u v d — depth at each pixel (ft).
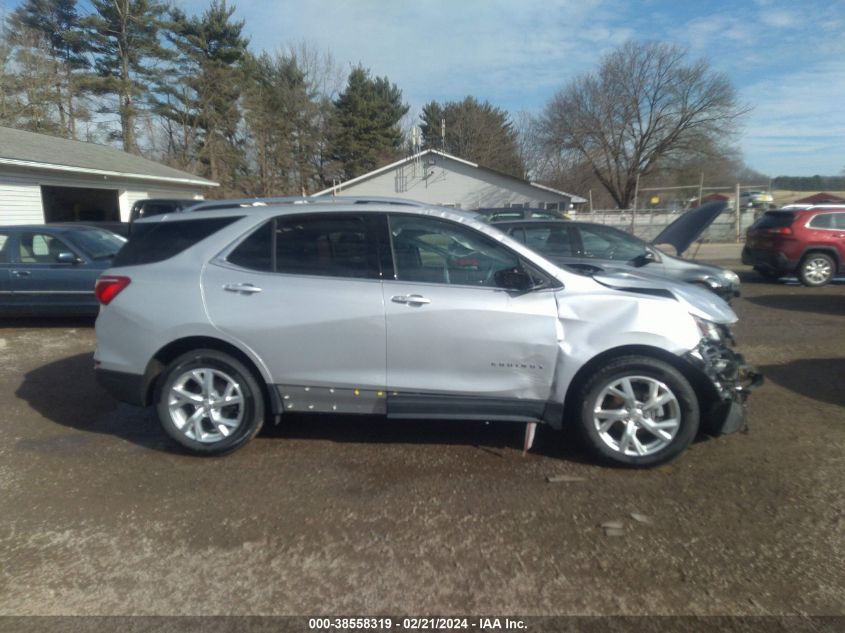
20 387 20.13
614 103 127.44
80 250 28.86
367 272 13.70
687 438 13.08
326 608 9.08
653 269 27.66
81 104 114.62
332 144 152.05
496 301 13.32
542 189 111.55
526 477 13.19
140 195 71.67
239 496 12.45
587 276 14.05
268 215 14.26
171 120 128.47
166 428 14.14
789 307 33.86
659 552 10.38
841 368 21.49
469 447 14.84
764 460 13.88
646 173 133.39
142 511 11.90
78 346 26.07
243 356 14.11
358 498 12.32
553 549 10.50
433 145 185.78
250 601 9.25
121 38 118.32
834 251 41.50
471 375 13.51
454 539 10.82
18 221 51.88
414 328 13.37
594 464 13.79
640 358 13.11
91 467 13.88
